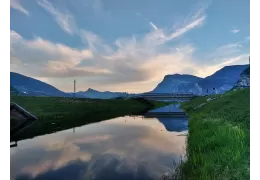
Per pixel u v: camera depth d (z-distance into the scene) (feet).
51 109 79.92
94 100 92.84
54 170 33.35
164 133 55.88
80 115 85.66
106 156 39.29
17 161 37.68
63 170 33.09
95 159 37.86
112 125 72.18
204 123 48.32
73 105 84.33
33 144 48.37
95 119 83.71
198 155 31.99
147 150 41.75
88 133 59.41
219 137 35.04
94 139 52.42
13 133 59.72
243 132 34.71
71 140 51.83
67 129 65.36
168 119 75.97
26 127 66.64
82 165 35.01
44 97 81.56
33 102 79.46
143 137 53.16
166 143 45.70
